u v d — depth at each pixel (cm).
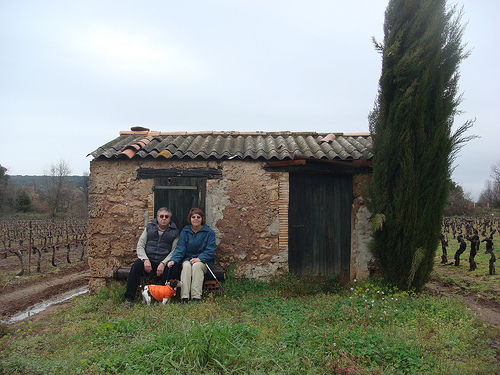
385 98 613
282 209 665
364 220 681
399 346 383
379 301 538
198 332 371
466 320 491
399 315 488
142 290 594
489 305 625
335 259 702
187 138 766
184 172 667
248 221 666
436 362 360
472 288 722
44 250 1410
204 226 629
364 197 657
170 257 607
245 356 356
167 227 630
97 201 671
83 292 823
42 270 1074
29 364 335
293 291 609
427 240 594
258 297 577
